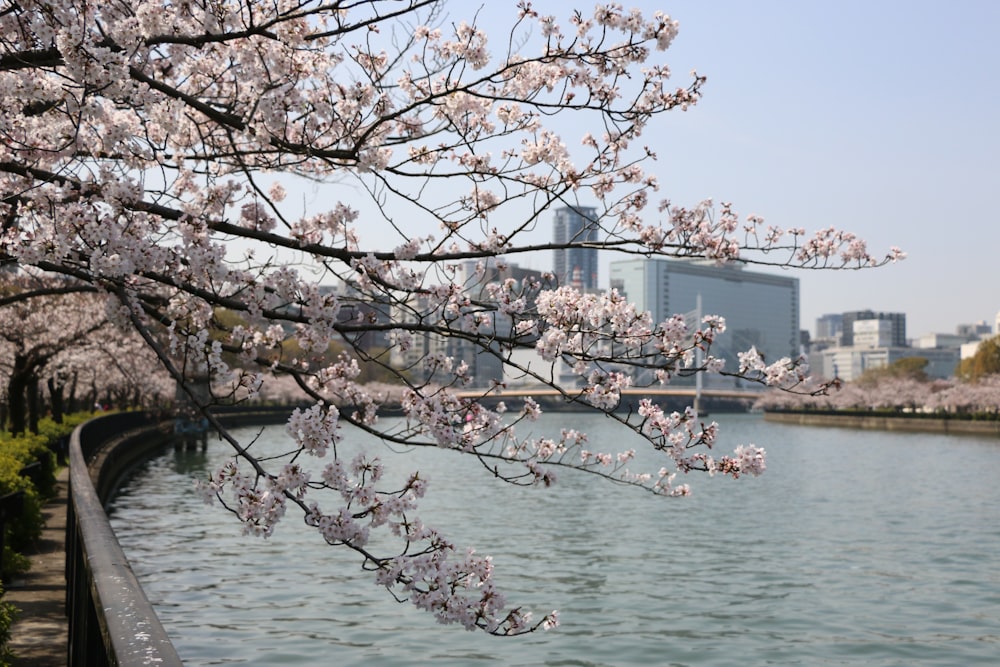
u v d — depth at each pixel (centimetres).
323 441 530
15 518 1551
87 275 574
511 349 648
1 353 3322
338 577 2039
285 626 1628
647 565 2367
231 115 689
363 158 676
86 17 590
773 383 657
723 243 713
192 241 590
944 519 3453
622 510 3569
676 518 3359
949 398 13762
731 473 664
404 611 1750
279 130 705
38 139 780
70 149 769
